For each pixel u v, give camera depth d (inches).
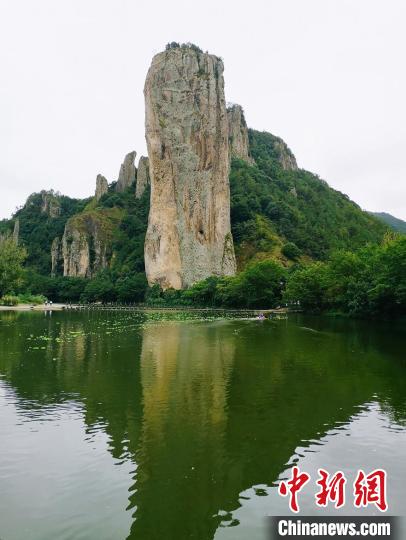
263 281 3865.7
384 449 581.6
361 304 2324.1
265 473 514.6
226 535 401.7
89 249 7426.2
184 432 633.6
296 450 575.2
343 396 818.8
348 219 7391.7
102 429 643.5
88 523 415.2
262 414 714.8
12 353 1275.8
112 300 5762.8
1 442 594.6
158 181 5408.5
